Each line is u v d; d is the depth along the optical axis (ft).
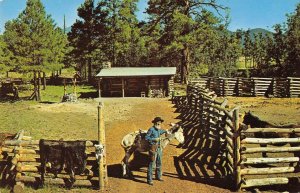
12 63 127.03
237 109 35.32
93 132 63.26
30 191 34.94
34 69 125.80
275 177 36.52
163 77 136.67
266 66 185.06
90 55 215.51
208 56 223.92
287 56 166.71
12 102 121.80
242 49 303.48
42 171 35.70
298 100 103.91
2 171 36.88
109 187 35.91
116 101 118.93
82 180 36.06
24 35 126.00
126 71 139.85
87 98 133.69
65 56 233.55
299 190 34.47
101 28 211.41
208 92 78.28
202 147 50.31
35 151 36.17
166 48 166.50
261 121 53.72
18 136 37.65
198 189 35.19
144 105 104.78
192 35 168.04
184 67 177.58
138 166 42.70
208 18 168.35
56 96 148.66
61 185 35.86
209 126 54.39
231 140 39.81
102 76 131.85
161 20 180.86
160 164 37.78
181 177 38.83
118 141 55.93
